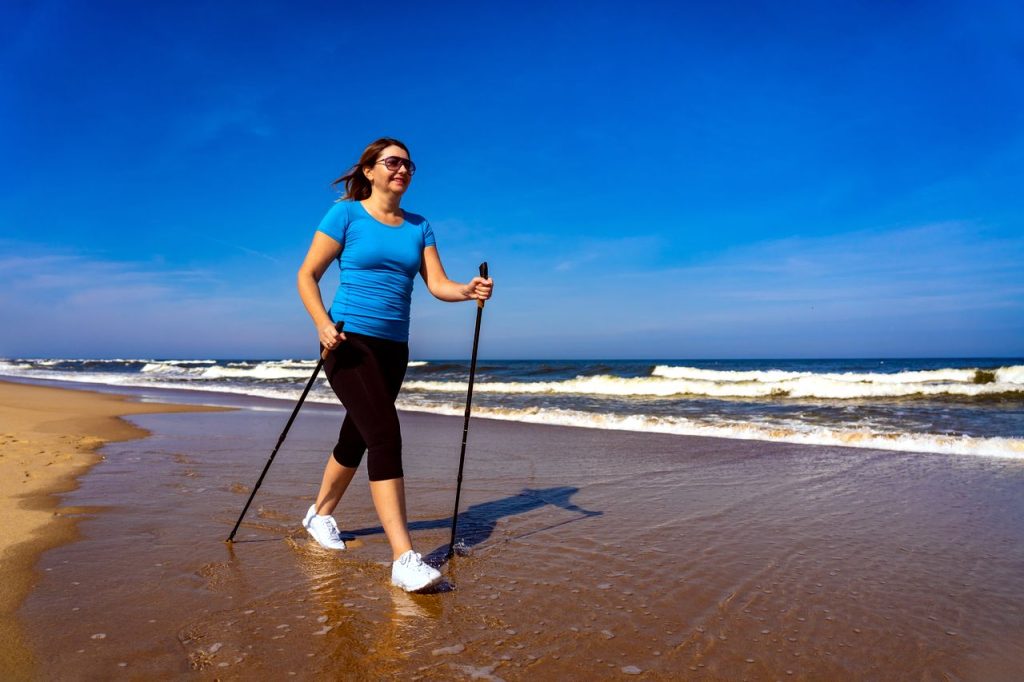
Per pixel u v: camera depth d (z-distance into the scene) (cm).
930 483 499
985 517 396
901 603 258
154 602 248
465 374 2766
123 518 372
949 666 206
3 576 274
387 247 297
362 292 295
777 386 1469
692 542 342
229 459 587
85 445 664
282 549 320
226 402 1362
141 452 626
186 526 359
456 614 243
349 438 327
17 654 203
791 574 292
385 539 345
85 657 202
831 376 1961
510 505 432
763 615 246
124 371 4016
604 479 521
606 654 212
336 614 241
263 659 204
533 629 230
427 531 365
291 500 426
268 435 775
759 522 385
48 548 314
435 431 852
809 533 361
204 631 223
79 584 266
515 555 319
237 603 249
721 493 467
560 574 291
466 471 559
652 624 236
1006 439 686
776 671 201
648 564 305
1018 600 262
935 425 851
